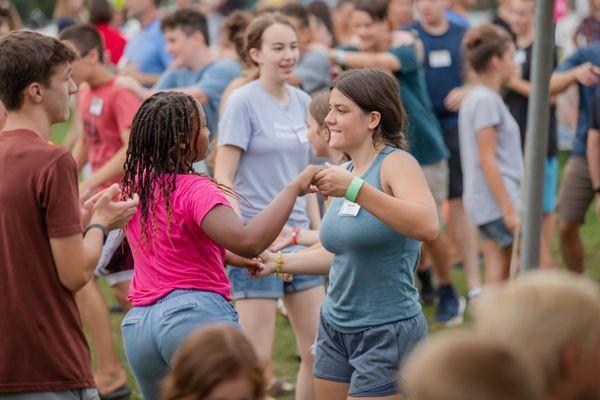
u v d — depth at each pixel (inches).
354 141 189.5
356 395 187.8
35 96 162.6
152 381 182.7
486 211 334.3
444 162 359.9
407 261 185.6
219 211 171.6
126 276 275.7
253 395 119.3
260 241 170.4
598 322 104.0
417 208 174.4
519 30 410.0
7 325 160.1
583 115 349.4
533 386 92.3
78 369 164.4
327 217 190.4
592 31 400.8
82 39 289.1
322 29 465.1
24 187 157.9
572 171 351.9
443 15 410.0
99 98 294.5
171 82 364.2
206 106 340.8
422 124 352.8
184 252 177.0
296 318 245.0
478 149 331.9
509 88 382.3
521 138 384.5
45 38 163.9
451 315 352.8
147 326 177.5
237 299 243.8
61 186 157.8
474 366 91.2
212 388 116.5
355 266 185.6
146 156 178.4
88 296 285.0
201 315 174.7
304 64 355.3
